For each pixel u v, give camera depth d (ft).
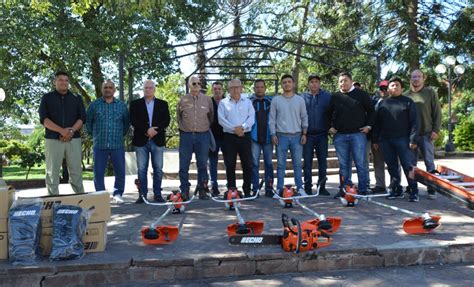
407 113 22.76
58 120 21.29
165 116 23.49
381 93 24.75
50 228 14.74
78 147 22.02
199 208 22.17
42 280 13.51
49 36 50.26
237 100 23.39
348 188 21.85
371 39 60.70
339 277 13.98
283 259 14.42
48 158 21.50
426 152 23.73
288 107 23.61
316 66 68.28
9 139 80.79
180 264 14.03
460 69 52.31
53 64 57.98
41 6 42.65
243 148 23.47
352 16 60.64
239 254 14.37
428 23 58.39
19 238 13.88
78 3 39.70
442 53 56.18
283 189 21.77
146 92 22.98
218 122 25.29
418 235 16.40
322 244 15.01
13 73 55.06
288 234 14.43
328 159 38.83
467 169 38.73
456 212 20.29
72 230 14.15
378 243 15.37
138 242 16.14
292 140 23.76
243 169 23.82
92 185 32.91
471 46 55.77
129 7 30.04
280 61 75.00
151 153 23.71
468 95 65.57
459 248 15.24
